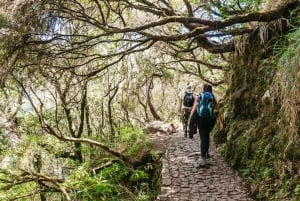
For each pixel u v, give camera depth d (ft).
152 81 63.21
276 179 21.76
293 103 19.10
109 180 30.48
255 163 24.91
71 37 26.09
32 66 26.43
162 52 39.81
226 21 24.68
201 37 31.81
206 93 28.19
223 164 29.07
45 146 40.42
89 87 54.80
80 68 33.53
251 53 31.07
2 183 32.55
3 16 20.58
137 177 30.40
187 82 61.00
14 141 30.04
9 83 29.58
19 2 20.93
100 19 30.81
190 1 34.65
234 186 24.57
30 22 21.81
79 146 43.45
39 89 34.83
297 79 18.29
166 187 24.57
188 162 29.76
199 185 24.80
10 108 30.96
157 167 31.35
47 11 22.47
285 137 21.58
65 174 40.78
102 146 32.60
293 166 20.34
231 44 33.55
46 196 40.63
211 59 47.85
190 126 28.68
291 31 24.81
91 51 33.32
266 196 21.67
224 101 37.19
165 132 45.37
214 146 34.47
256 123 27.12
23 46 22.75
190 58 46.80
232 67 35.73
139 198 27.91
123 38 27.48
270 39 28.43
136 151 33.55
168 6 30.17
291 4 24.79
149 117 74.69
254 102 28.73
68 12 23.79
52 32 23.30
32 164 35.50
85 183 28.89
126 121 62.03
